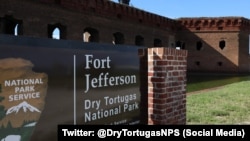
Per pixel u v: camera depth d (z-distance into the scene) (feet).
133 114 14.29
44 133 10.34
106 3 76.95
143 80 15.83
